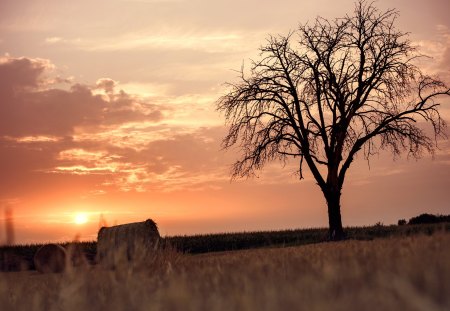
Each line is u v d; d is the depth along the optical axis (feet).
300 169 115.75
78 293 12.41
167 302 9.52
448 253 11.27
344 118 112.16
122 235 56.13
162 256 28.53
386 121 112.27
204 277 13.51
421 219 127.65
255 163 115.34
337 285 9.00
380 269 10.21
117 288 12.61
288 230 137.49
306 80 112.98
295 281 9.95
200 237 122.72
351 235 105.60
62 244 72.23
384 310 6.77
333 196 111.24
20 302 13.62
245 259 22.57
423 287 7.77
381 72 113.39
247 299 8.15
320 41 117.19
